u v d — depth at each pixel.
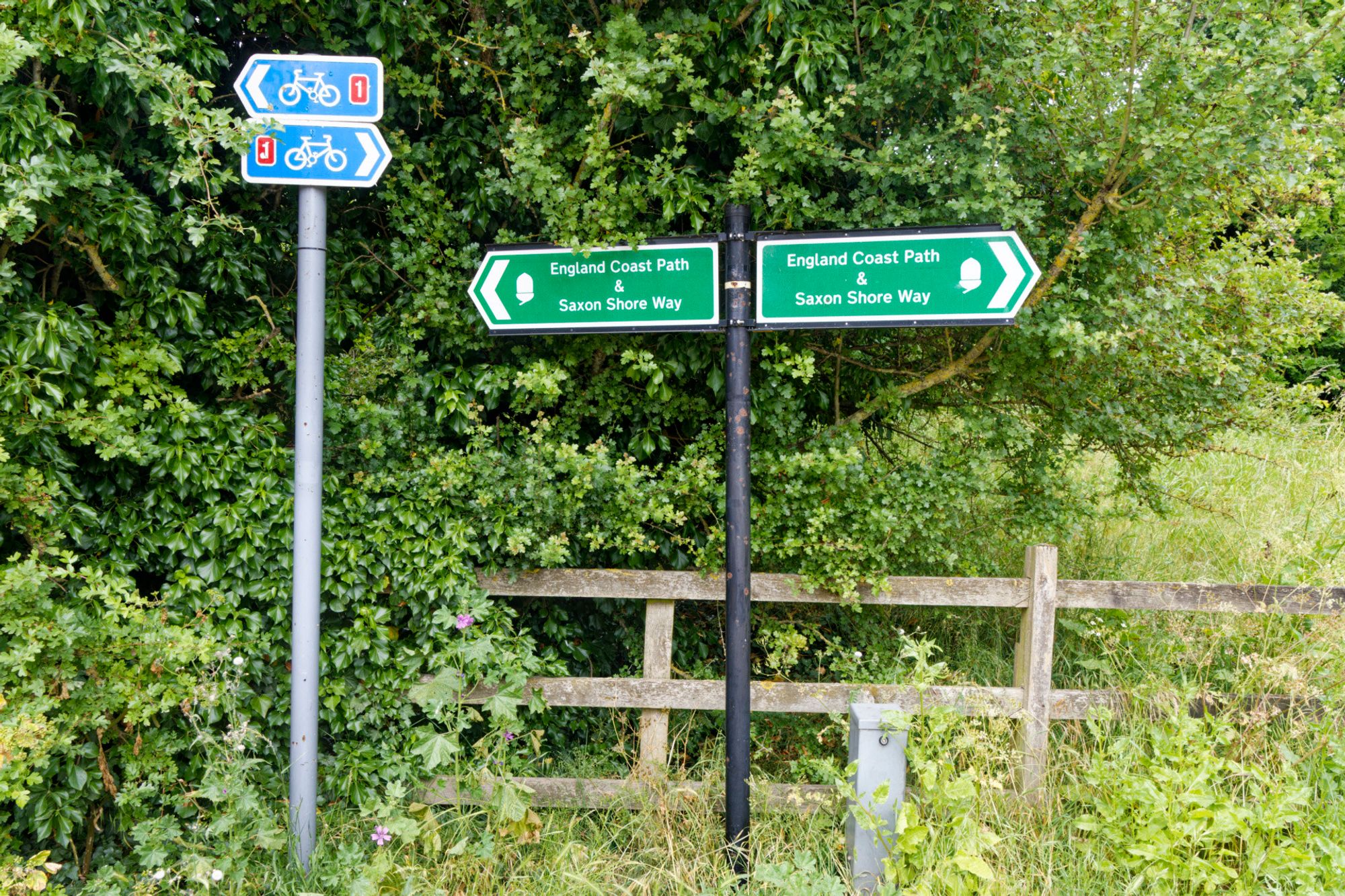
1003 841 3.10
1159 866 2.91
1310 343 4.65
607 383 3.74
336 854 3.06
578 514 3.63
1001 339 3.65
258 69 2.86
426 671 3.52
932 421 4.31
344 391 3.67
